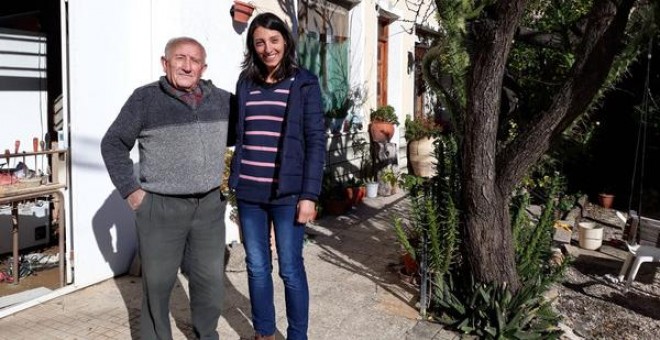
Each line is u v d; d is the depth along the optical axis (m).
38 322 3.45
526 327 3.49
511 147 3.50
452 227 3.71
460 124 3.73
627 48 3.18
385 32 9.07
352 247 5.35
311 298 4.04
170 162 2.77
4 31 4.54
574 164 8.39
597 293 4.65
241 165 2.95
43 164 4.86
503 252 3.59
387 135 8.22
